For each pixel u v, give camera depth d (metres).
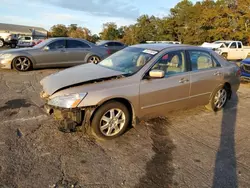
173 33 53.72
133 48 4.52
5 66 8.28
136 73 3.62
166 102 3.91
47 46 8.90
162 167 2.82
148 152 3.15
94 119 3.26
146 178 2.60
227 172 2.77
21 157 2.86
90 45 9.94
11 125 3.75
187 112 4.80
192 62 4.30
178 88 3.99
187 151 3.22
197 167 2.85
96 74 3.60
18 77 7.52
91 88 3.23
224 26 35.12
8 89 5.96
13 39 30.61
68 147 3.17
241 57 19.48
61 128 3.21
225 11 34.12
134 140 3.48
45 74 8.24
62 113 3.15
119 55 4.46
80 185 2.43
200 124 4.21
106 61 4.45
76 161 2.86
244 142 3.57
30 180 2.46
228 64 4.99
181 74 4.07
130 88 3.45
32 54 8.58
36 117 4.12
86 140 3.39
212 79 4.55
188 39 44.19
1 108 4.50
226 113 4.84
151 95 3.68
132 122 3.67
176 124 4.16
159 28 56.16
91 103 3.16
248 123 4.34
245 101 5.86
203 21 37.47
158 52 3.93
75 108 3.10
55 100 3.19
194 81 4.23
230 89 5.07
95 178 2.55
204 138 3.65
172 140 3.54
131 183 2.50
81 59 9.62
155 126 4.01
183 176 2.66
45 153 2.99
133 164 2.86
